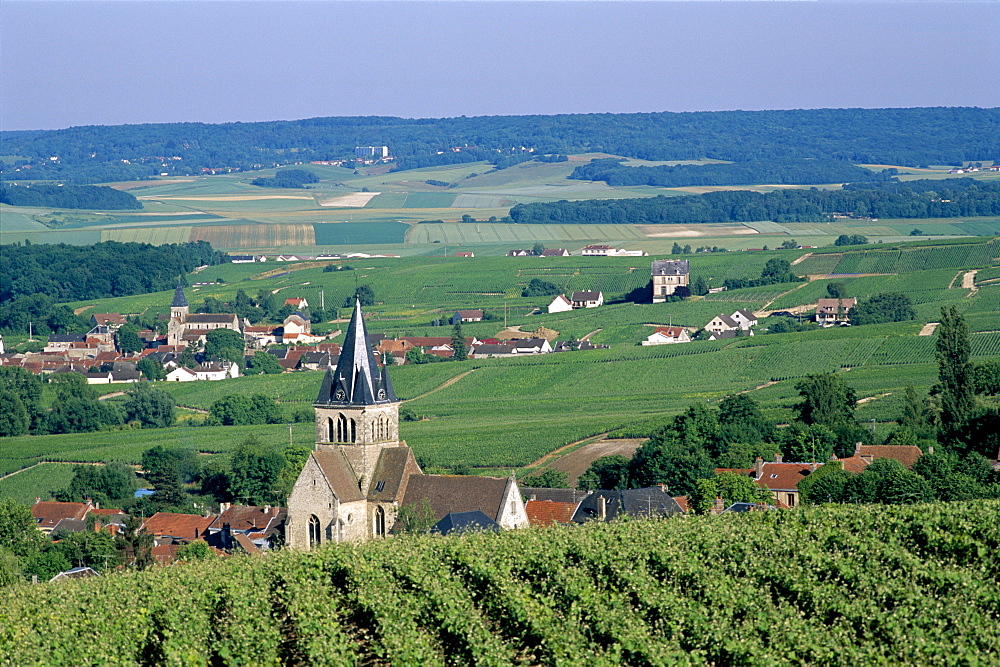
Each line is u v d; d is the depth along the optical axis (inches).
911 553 6535.4
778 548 6609.3
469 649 6358.3
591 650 6077.8
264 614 6756.9
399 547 7460.6
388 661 6437.0
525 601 6402.6
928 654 5605.3
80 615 6815.9
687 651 6122.1
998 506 6924.2
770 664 5718.5
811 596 6230.3
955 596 5999.0
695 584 6446.9
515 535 7406.5
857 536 6668.3
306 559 7367.1
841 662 5679.1
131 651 6510.8
